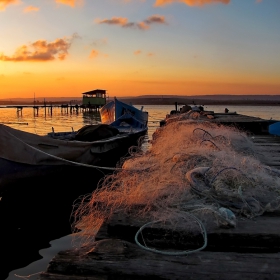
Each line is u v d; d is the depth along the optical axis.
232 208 3.01
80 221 5.09
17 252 5.20
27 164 7.48
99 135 12.10
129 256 2.28
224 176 3.34
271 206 3.12
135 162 4.98
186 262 2.21
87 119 52.28
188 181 3.33
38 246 5.43
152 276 2.07
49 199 8.16
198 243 2.55
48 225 6.42
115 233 2.70
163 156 4.94
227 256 2.30
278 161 5.62
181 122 9.84
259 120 11.69
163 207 2.98
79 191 8.90
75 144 8.81
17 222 6.64
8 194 7.53
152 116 59.56
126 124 19.17
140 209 3.03
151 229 2.60
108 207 3.31
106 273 2.11
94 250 2.34
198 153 4.35
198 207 2.93
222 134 6.36
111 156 11.61
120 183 4.15
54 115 68.69
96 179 9.88
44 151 8.13
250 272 2.09
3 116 63.84
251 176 3.51
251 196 3.21
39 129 32.16
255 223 2.77
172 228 2.58
